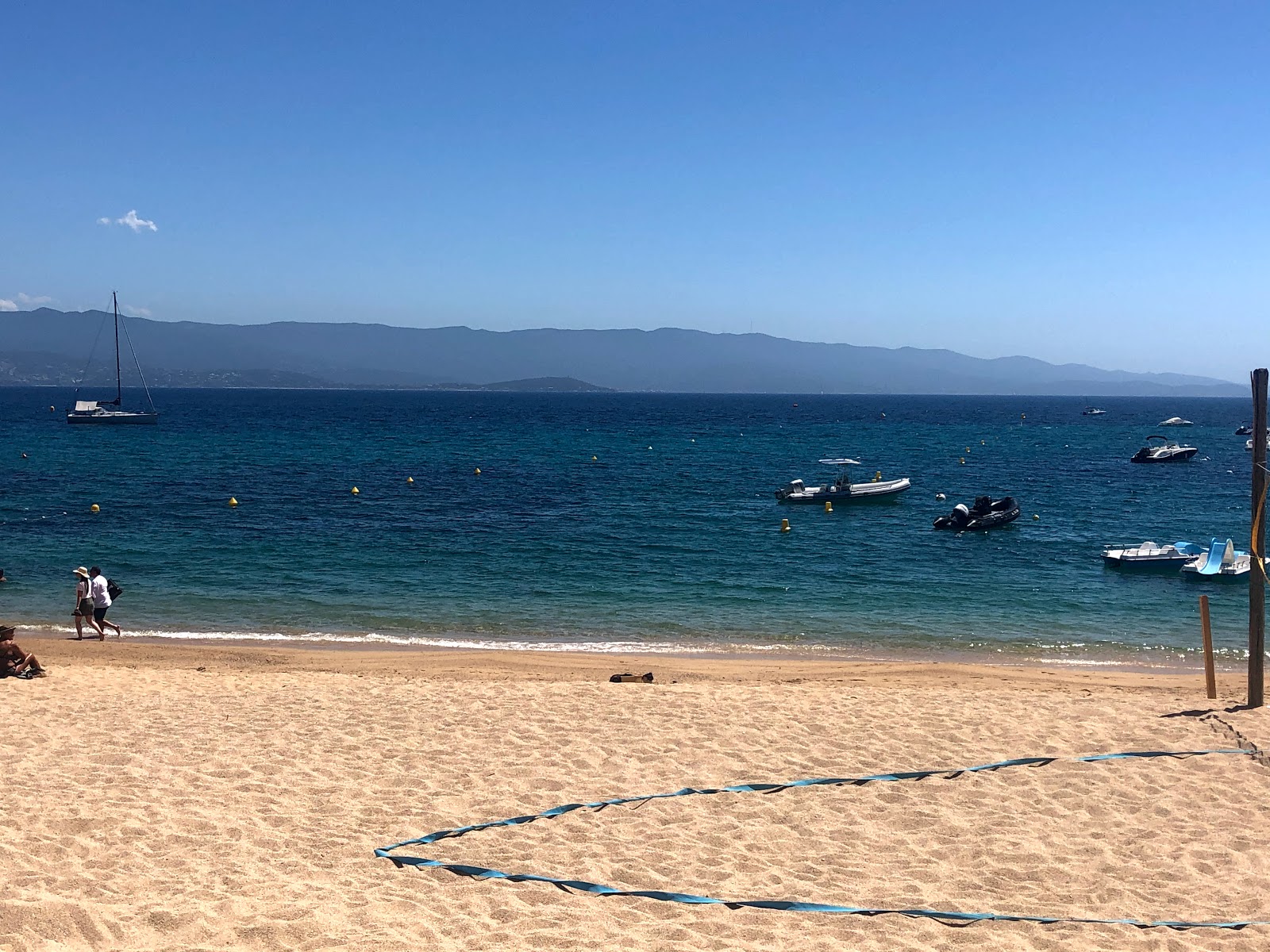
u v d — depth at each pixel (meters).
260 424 120.19
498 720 11.16
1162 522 40.53
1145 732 10.70
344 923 5.94
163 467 59.31
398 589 25.38
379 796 8.62
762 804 8.59
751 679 15.93
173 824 7.61
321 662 17.16
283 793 8.59
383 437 96.00
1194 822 8.16
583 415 168.00
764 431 119.25
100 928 5.59
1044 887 7.02
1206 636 13.09
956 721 11.22
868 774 9.41
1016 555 31.97
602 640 20.42
